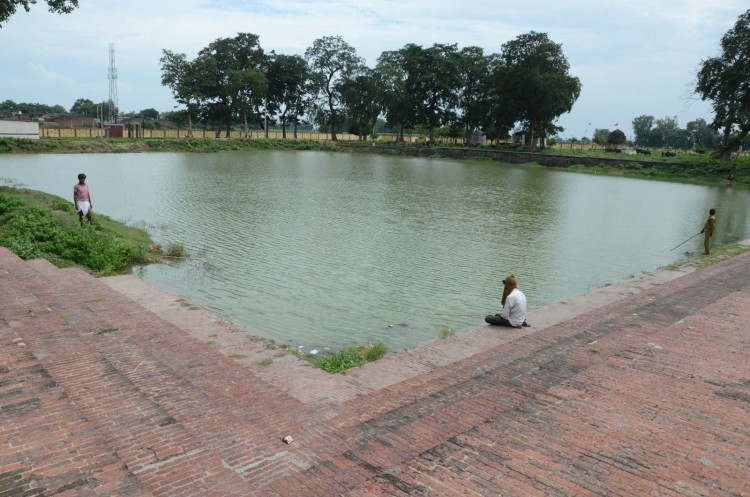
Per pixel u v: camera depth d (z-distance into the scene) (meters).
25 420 4.63
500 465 4.60
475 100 88.69
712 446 4.93
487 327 10.85
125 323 9.09
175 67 82.31
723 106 54.78
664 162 57.09
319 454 5.17
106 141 68.81
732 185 48.03
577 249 20.02
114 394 5.81
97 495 3.72
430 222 24.73
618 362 7.34
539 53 72.44
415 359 9.07
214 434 5.44
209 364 7.69
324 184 39.44
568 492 4.18
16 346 6.18
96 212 24.50
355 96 89.88
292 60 92.00
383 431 5.66
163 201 28.42
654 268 17.36
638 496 4.12
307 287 14.09
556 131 84.00
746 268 15.56
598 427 5.32
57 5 23.44
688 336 8.53
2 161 48.88
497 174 54.44
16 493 3.65
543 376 7.06
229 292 13.48
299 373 8.27
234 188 34.91
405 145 87.50
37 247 14.70
